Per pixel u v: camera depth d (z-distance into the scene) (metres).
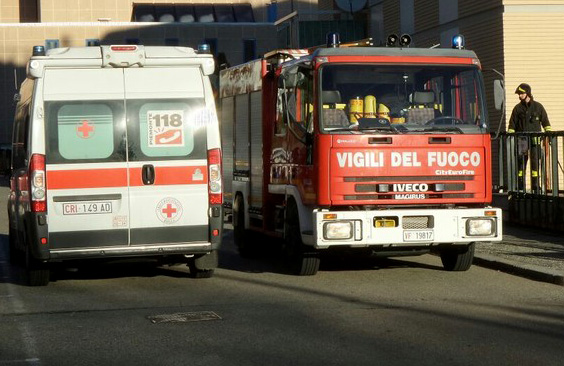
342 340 9.87
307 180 14.38
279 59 16.38
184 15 86.69
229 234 22.88
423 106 14.40
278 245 18.11
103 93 14.23
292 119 14.92
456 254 15.16
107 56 14.20
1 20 100.88
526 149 20.09
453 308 11.78
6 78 82.06
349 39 39.75
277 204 16.31
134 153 14.29
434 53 14.57
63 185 14.09
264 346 9.64
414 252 14.80
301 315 11.43
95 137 14.19
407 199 14.16
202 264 14.94
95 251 14.19
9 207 17.83
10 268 17.34
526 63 28.23
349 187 14.00
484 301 12.31
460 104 14.53
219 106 20.22
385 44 15.30
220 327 10.74
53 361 9.18
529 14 28.22
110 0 95.69
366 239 13.96
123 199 14.24
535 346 9.47
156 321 11.21
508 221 20.78
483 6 29.14
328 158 13.98
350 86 14.20
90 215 14.16
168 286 14.33
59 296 13.52
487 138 14.47
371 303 12.24
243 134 18.20
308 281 14.48
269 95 16.66
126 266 17.08
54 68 14.15
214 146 14.52
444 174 14.28
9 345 9.97
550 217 19.28
